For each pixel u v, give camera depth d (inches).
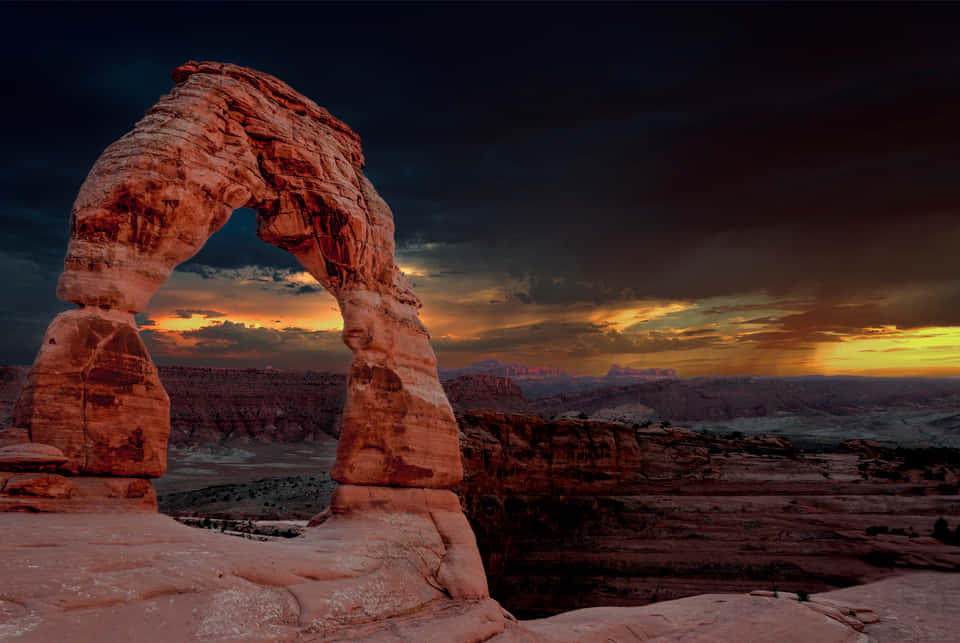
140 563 450.9
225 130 663.8
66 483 524.4
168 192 593.0
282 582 509.7
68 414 538.3
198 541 524.1
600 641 749.9
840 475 2691.9
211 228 639.8
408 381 755.4
